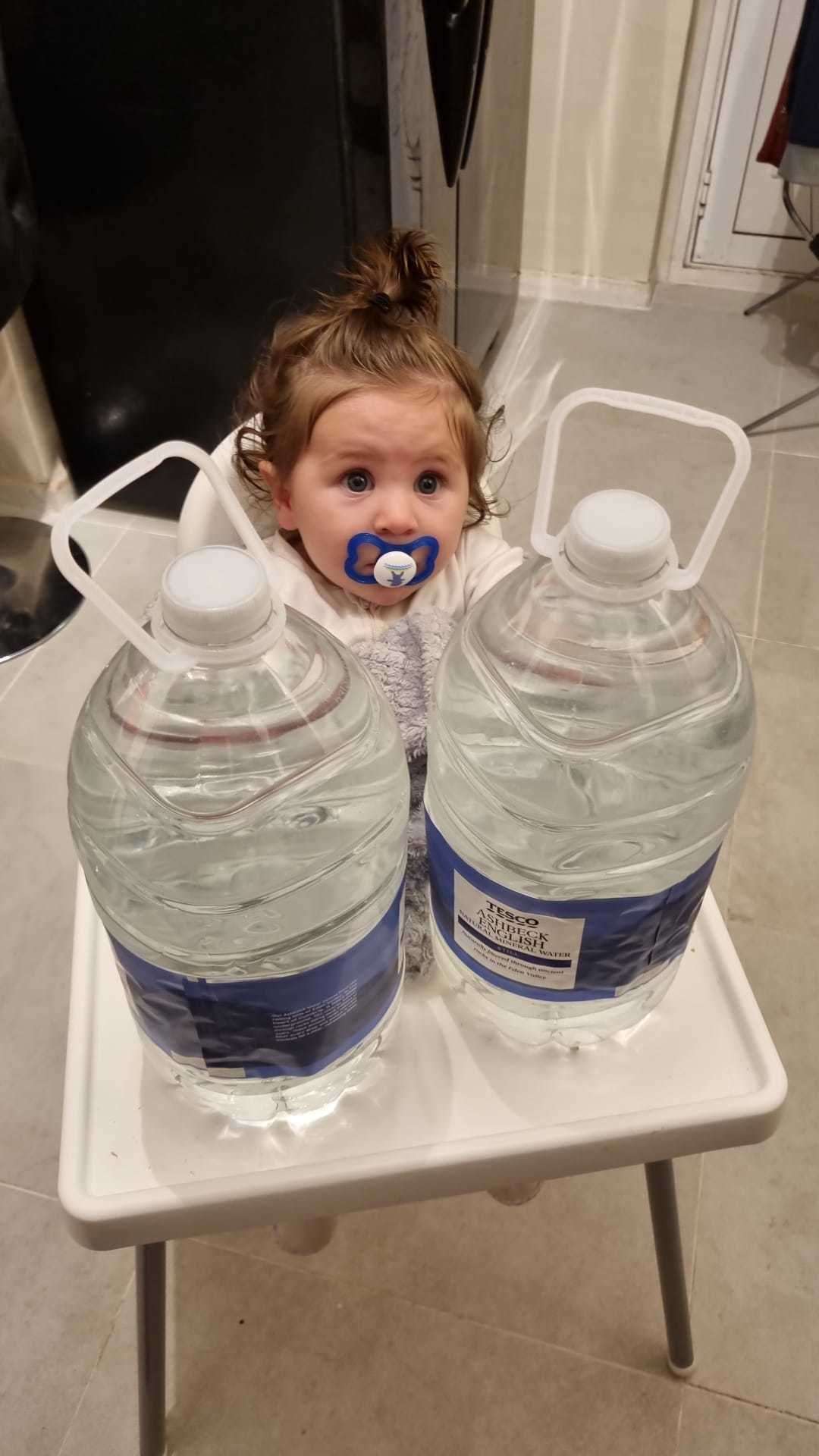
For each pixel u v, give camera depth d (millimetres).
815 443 1902
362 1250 1010
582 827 462
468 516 794
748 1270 999
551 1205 1036
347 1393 936
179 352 1538
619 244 2230
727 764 469
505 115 1813
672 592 444
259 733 412
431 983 544
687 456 1870
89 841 444
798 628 1576
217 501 768
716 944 560
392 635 631
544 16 1916
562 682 440
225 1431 917
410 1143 490
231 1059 444
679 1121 494
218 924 445
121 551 1688
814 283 2215
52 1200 1036
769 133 1794
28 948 1215
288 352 715
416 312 744
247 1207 481
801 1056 1138
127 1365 949
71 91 1279
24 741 1421
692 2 1856
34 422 1679
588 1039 525
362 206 1299
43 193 1398
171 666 365
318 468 667
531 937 443
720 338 2188
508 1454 906
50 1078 1115
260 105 1227
